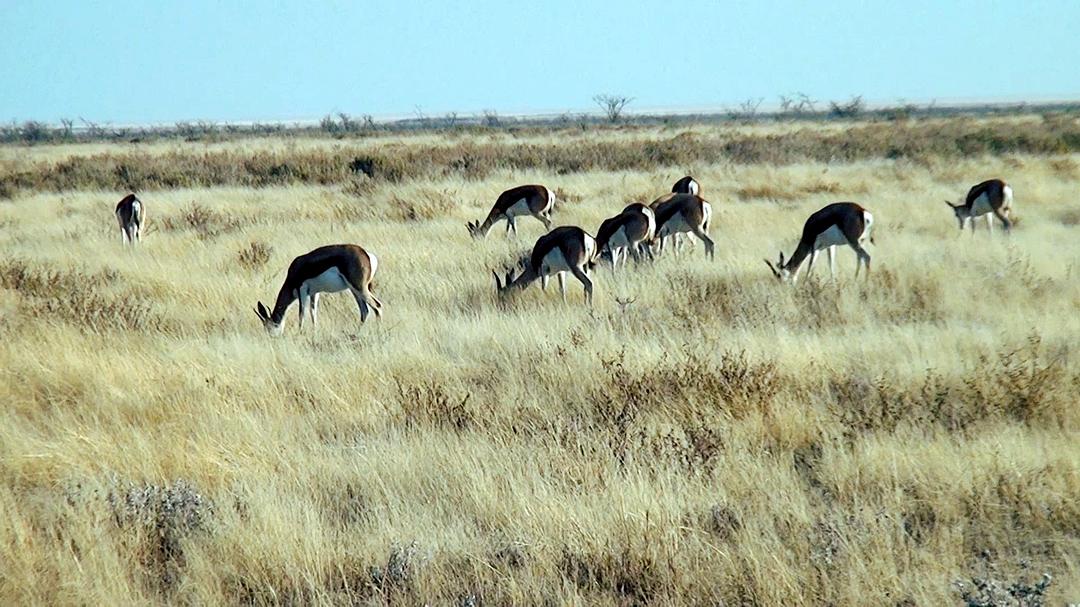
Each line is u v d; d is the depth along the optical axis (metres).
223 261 56.91
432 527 22.44
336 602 19.81
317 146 167.88
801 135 148.88
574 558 20.61
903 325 39.25
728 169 109.50
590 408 29.73
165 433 28.22
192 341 38.41
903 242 60.00
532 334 39.12
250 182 107.44
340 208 79.75
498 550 21.28
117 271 53.38
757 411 28.58
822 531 21.20
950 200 80.00
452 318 43.94
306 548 21.02
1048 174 96.00
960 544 20.73
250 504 23.30
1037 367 31.03
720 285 47.56
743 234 66.56
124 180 108.81
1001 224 68.44
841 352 34.53
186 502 23.09
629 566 20.30
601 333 38.25
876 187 90.06
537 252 47.78
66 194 99.88
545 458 25.39
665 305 44.44
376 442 27.72
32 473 26.00
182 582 20.36
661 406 29.55
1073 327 37.25
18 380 33.00
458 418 29.00
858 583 19.06
